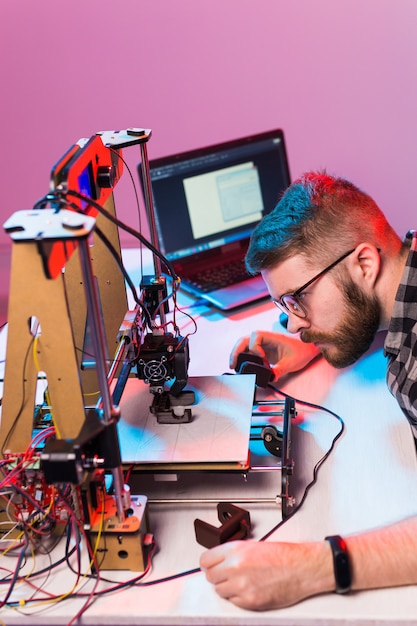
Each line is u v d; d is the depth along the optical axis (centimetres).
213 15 322
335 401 153
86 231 94
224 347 174
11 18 320
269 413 146
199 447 124
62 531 123
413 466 133
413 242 133
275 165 221
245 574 107
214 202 212
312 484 130
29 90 333
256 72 333
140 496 119
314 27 325
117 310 156
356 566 109
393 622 105
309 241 134
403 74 332
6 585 114
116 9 320
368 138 345
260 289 197
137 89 335
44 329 106
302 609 107
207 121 342
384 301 138
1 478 119
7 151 344
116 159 136
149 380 134
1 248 341
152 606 109
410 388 130
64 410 111
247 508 126
